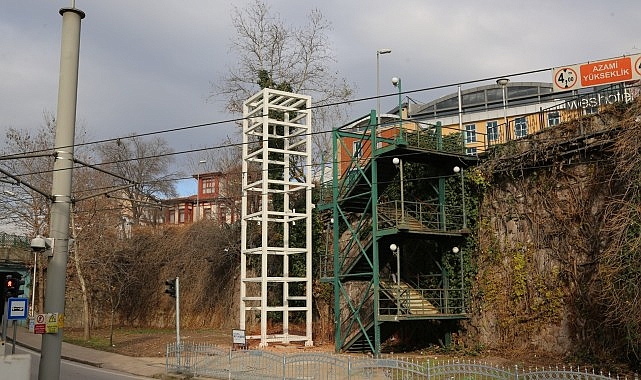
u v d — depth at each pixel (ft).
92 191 128.26
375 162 74.74
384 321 71.05
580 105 65.10
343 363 51.93
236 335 72.23
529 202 69.10
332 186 88.22
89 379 66.80
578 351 60.75
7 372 38.63
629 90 63.26
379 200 85.30
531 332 66.80
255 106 96.43
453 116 160.97
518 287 68.80
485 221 74.23
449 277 76.64
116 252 141.69
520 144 71.31
